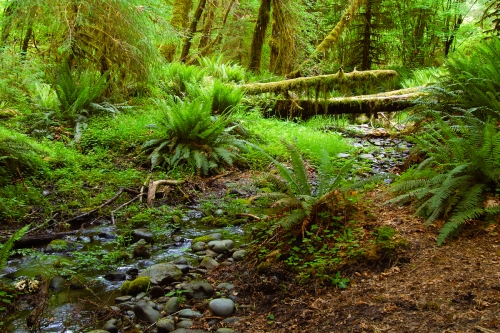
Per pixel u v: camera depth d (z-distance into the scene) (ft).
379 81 33.06
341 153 26.68
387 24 56.59
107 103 28.89
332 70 59.62
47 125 25.58
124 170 22.25
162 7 35.04
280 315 10.02
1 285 11.34
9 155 19.45
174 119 23.02
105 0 28.37
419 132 22.31
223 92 29.86
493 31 37.65
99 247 14.74
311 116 35.32
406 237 12.23
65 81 27.35
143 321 10.12
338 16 60.49
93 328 9.80
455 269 10.37
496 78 22.04
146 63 31.89
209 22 57.52
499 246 11.16
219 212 18.24
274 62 50.01
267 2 48.60
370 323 8.89
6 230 15.67
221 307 10.35
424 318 8.70
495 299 8.90
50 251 14.30
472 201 12.23
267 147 26.14
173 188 20.53
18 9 27.71
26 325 9.86
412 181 13.83
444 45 63.00
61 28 29.63
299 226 13.24
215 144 23.86
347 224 13.30
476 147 14.33
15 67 27.63
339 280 10.80
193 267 13.00
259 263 12.45
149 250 14.61
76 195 19.15
